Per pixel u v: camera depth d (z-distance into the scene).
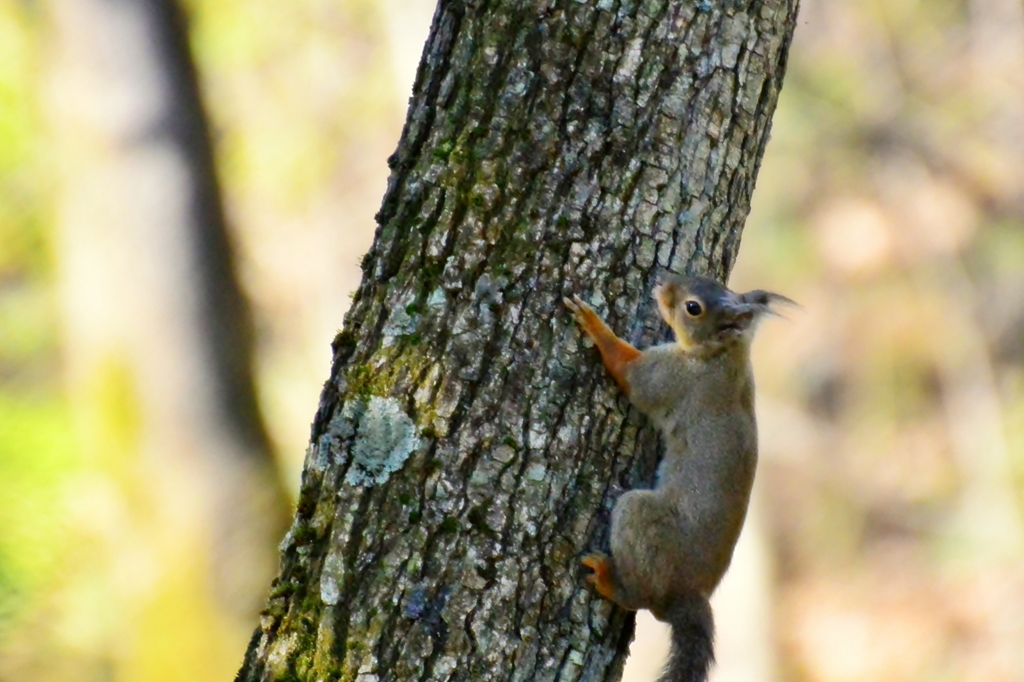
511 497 6.49
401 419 6.49
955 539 22.98
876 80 24.95
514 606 6.46
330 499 6.55
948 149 24.53
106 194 13.34
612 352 6.78
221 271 13.36
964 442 23.69
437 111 6.82
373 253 6.82
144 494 12.79
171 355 13.02
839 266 24.38
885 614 22.66
